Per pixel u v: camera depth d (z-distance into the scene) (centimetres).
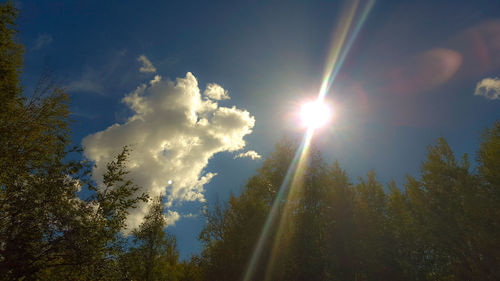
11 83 937
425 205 1892
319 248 1733
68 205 997
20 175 948
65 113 1076
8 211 879
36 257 891
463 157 1881
